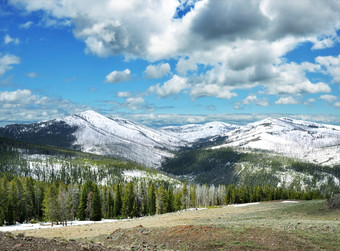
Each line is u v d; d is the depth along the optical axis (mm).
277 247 25422
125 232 35625
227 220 53656
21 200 86062
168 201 106062
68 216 84312
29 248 19078
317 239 27797
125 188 107625
